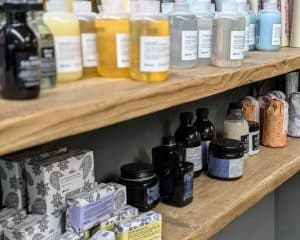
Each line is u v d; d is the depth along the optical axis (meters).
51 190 0.67
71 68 0.63
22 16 0.50
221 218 0.85
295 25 1.29
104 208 0.72
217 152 1.02
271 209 1.57
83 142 0.85
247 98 1.27
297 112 1.33
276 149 1.24
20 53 0.49
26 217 0.67
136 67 0.65
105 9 0.67
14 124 0.43
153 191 0.84
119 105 0.54
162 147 0.93
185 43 0.79
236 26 0.84
